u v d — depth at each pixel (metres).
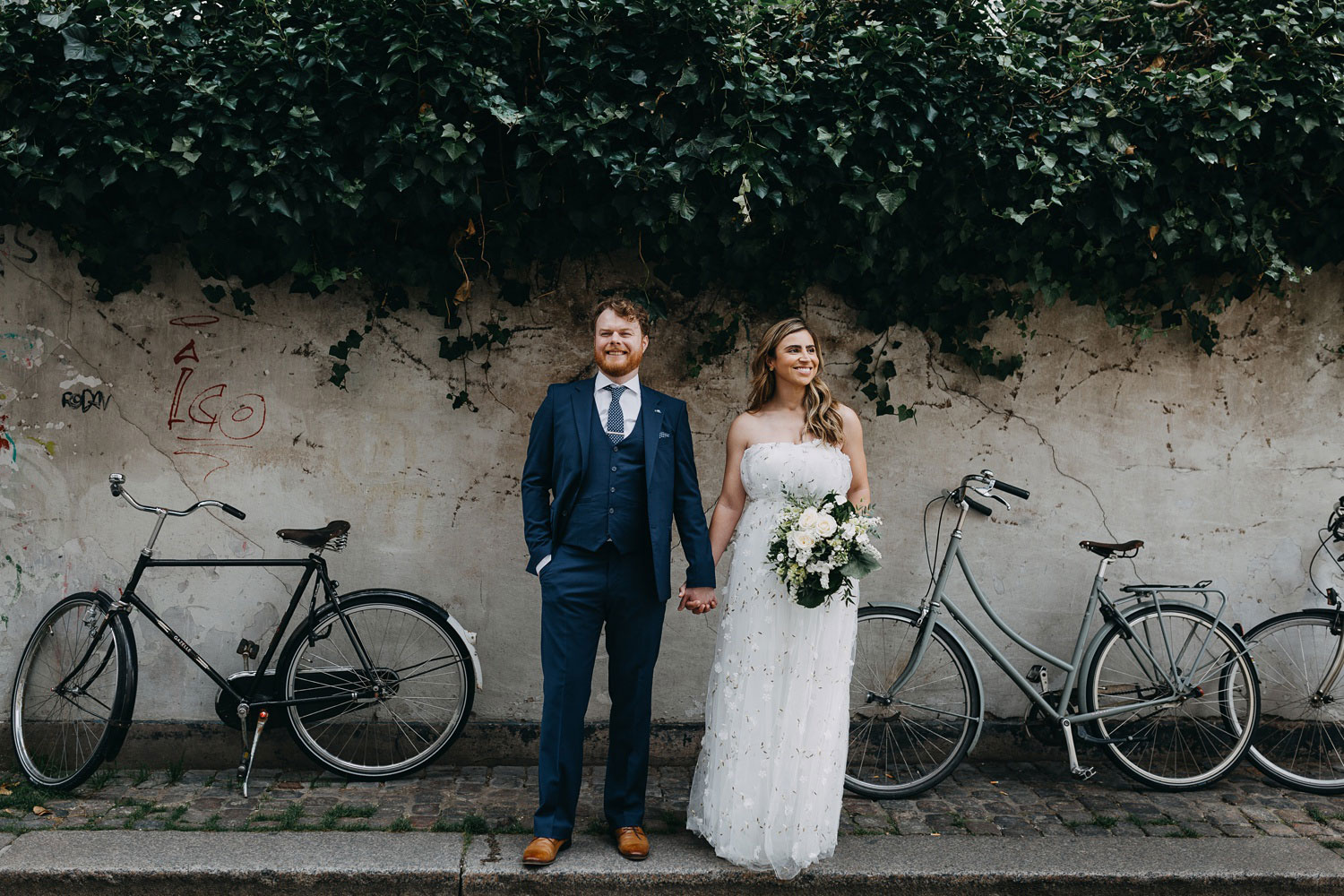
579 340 4.30
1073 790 4.21
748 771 3.45
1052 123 4.00
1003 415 4.45
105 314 4.17
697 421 4.36
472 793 4.02
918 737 4.26
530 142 3.91
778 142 3.87
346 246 4.11
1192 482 4.48
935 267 4.25
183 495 4.24
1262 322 4.47
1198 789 4.23
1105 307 4.37
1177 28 4.29
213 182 3.88
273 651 4.07
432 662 4.31
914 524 4.45
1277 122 4.09
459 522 4.32
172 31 3.77
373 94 3.78
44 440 4.19
